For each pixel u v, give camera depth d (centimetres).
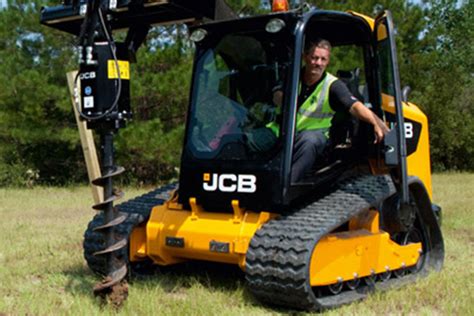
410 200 581
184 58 1532
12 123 1551
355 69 569
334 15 520
